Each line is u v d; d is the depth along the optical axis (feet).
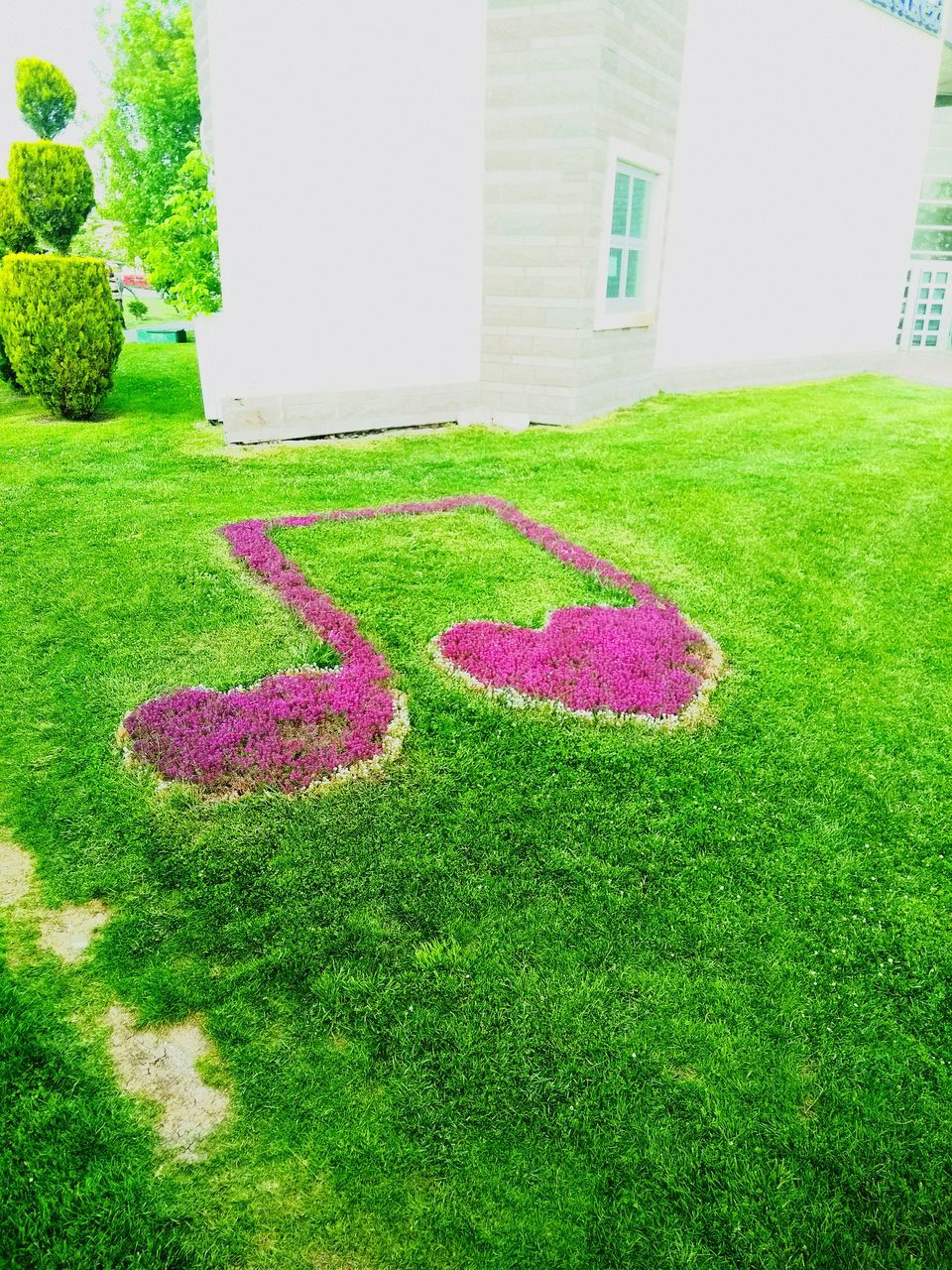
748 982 8.37
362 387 28.73
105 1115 7.07
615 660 14.08
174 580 16.87
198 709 12.39
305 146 24.95
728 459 26.48
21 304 28.73
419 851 9.90
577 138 26.71
